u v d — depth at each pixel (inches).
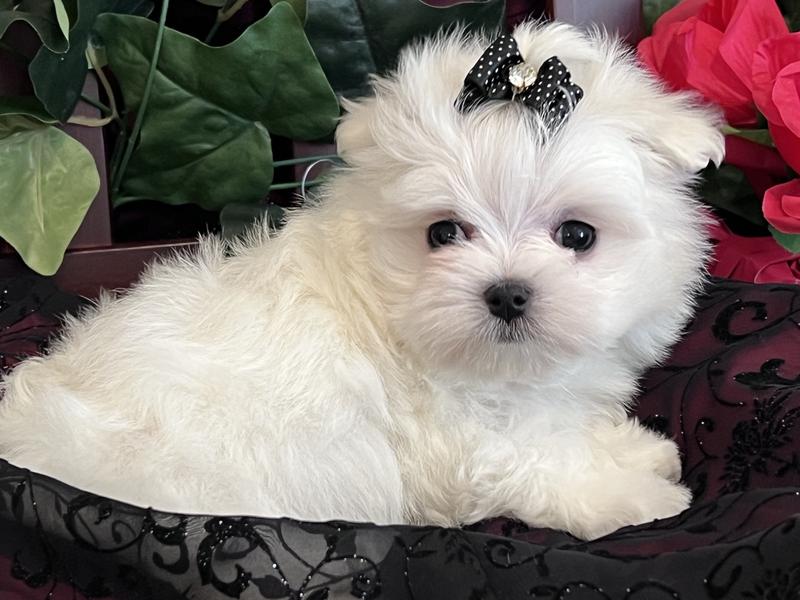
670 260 10.5
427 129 9.6
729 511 8.2
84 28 12.4
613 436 10.7
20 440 9.7
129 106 13.6
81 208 12.9
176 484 9.0
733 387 10.2
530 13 15.0
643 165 10.2
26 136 12.9
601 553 7.7
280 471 9.5
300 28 12.9
